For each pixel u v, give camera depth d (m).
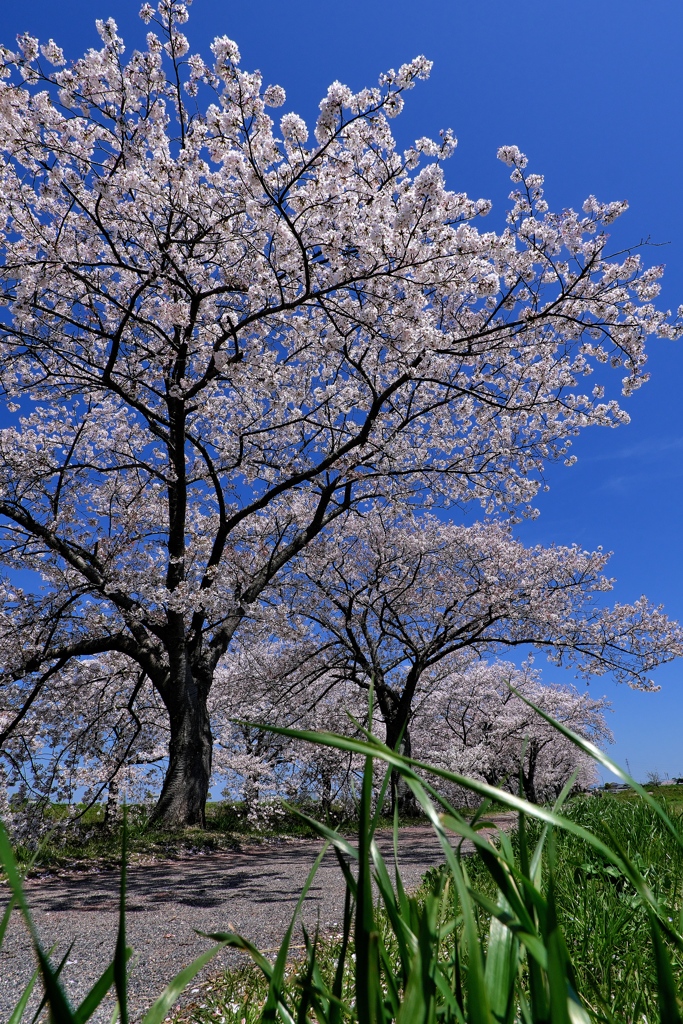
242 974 2.79
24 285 9.18
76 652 11.91
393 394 13.03
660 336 10.21
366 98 7.95
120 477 13.66
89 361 10.88
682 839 0.61
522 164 9.06
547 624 16.83
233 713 17.78
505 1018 0.70
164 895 6.12
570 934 2.12
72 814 10.59
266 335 10.35
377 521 16.69
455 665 20.41
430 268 9.25
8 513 11.13
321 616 17.67
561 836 4.07
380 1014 0.58
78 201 8.78
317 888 6.39
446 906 1.85
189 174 8.71
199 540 12.71
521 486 13.27
